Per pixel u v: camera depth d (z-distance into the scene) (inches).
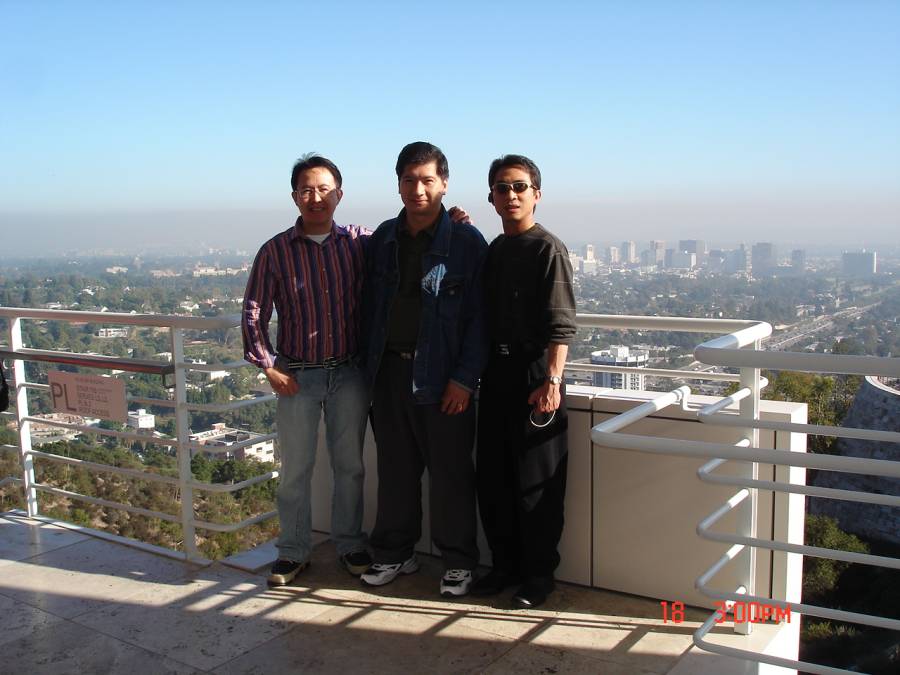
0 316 148.0
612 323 115.8
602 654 94.2
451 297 105.5
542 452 104.6
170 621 105.7
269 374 113.3
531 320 102.4
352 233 116.1
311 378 115.0
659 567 108.0
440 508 111.5
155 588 116.8
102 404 135.9
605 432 65.5
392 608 108.2
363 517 128.3
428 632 100.7
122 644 99.3
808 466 55.4
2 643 100.0
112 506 136.2
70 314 137.3
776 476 98.7
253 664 93.6
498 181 102.7
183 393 125.0
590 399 110.3
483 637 99.2
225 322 120.3
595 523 112.3
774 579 100.3
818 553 58.5
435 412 108.3
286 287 112.5
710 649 64.0
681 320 110.0
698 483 103.7
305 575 120.8
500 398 106.3
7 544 136.3
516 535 112.5
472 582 114.5
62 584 118.8
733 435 100.4
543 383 100.6
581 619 103.7
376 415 114.7
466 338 106.2
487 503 111.5
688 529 105.1
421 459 116.0
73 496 144.9
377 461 123.3
